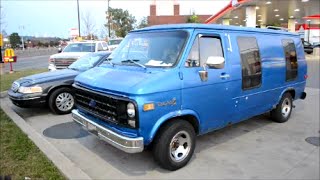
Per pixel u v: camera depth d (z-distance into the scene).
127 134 4.32
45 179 4.27
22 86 7.73
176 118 4.77
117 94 4.38
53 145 5.83
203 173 4.75
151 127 4.32
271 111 7.44
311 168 5.00
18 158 4.96
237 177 4.64
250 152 5.62
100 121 4.85
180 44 4.88
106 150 5.61
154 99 4.30
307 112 8.60
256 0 22.70
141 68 4.86
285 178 4.64
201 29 5.10
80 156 5.35
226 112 5.52
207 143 6.05
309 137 6.47
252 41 6.17
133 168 4.90
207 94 5.05
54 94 7.91
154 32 5.39
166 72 4.55
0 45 17.55
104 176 4.63
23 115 8.10
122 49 5.73
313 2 24.19
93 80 4.97
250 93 6.05
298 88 7.87
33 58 37.25
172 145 4.67
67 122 7.42
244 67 5.82
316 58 29.78
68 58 13.05
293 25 37.78
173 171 4.80
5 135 6.10
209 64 4.90
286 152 5.64
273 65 6.73
